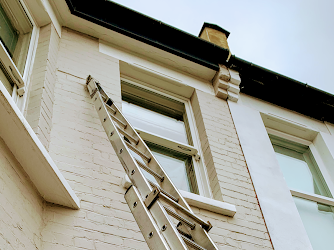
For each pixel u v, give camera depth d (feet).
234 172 17.15
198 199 14.51
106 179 13.11
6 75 13.96
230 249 13.80
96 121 15.01
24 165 10.61
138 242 11.76
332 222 18.74
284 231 15.60
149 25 20.52
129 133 13.87
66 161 12.97
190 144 18.92
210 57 21.77
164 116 19.98
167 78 20.42
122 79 19.83
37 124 12.91
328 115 24.27
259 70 22.47
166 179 11.84
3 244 8.80
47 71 15.35
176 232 8.89
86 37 19.48
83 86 16.46
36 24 17.58
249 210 15.78
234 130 19.57
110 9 19.89
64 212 11.41
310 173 21.67
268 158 18.85
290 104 23.75
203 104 20.16
